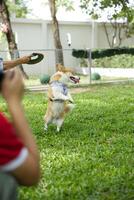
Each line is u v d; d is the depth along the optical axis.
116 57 22.59
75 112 10.34
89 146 6.99
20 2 29.95
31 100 12.74
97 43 25.09
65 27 24.03
